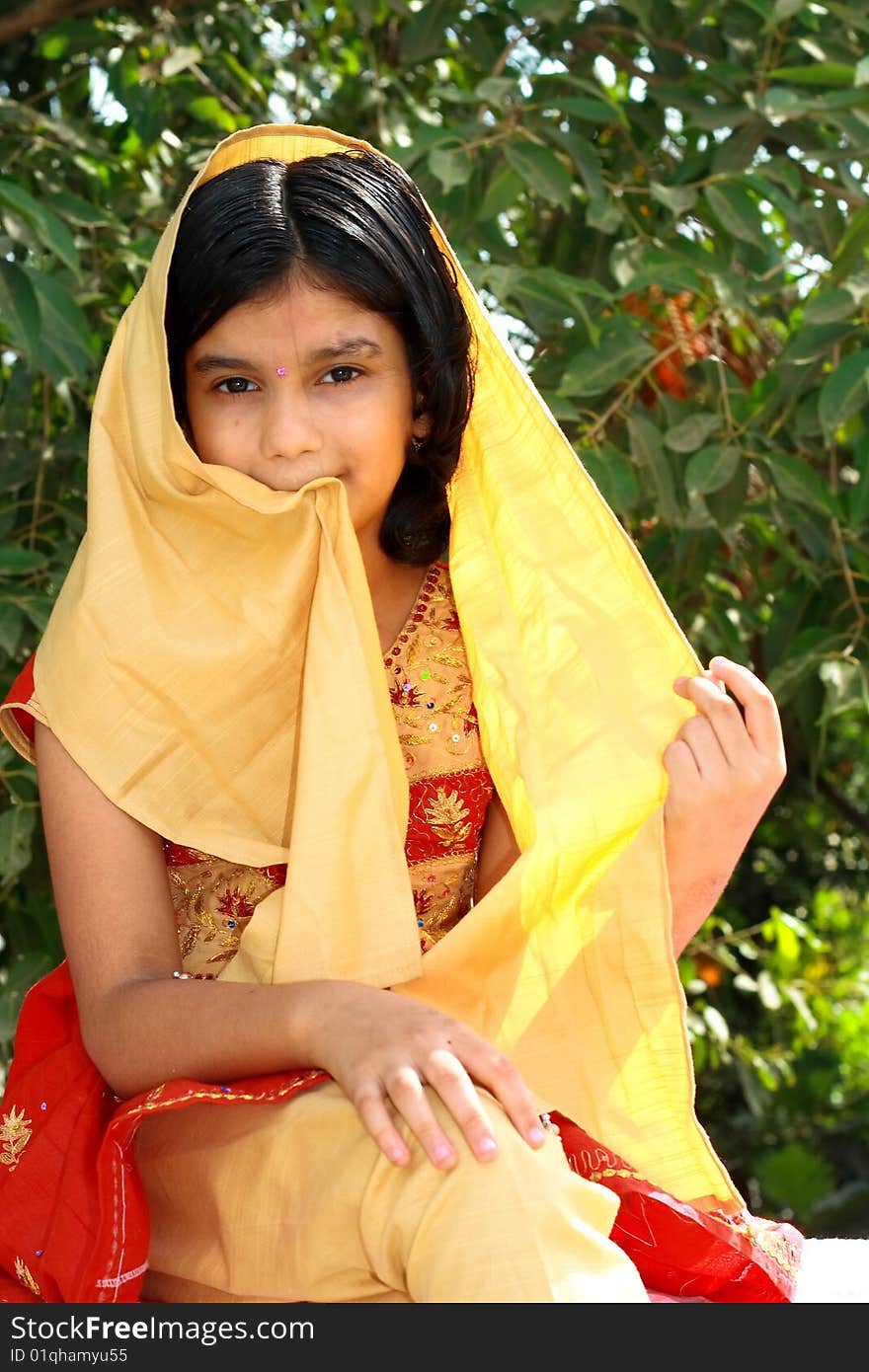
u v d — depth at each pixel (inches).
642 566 55.2
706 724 54.6
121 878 51.0
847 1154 210.8
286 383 53.2
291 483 53.5
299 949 48.7
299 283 52.9
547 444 58.2
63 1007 55.5
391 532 59.6
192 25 118.2
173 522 53.5
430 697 59.0
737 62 100.3
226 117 115.0
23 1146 51.0
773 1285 53.9
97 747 51.3
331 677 51.1
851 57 94.3
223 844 51.8
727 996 175.0
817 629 96.5
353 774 50.3
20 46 116.8
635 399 95.5
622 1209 52.8
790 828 201.5
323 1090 44.7
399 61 118.9
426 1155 40.7
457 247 87.4
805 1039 183.2
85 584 52.3
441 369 56.8
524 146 88.6
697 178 98.0
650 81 102.7
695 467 90.4
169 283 54.4
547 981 53.4
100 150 104.5
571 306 89.0
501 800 59.2
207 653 51.8
